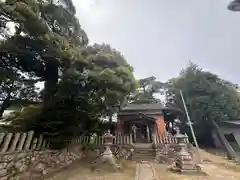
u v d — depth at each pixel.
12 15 4.72
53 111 6.61
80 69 7.55
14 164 4.58
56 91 7.23
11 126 6.11
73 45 7.41
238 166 9.05
